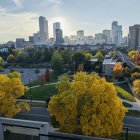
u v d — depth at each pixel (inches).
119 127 1435.8
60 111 1430.9
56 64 4785.9
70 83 1636.3
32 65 6451.8
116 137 1662.2
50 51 7047.2
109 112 1403.8
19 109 2027.6
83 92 1446.9
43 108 2466.8
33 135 986.1
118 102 1469.0
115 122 1409.9
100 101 1402.6
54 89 3171.8
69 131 1428.4
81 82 1481.3
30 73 5241.1
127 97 2881.4
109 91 1443.2
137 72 3843.5
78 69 4498.0
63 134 1019.3
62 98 1446.9
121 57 7007.9
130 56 7185.0
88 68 4847.4
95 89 1424.7
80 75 1582.2
